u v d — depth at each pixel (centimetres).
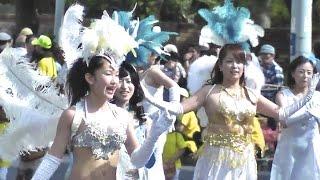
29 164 923
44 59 1145
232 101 728
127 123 582
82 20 632
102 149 568
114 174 575
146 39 704
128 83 694
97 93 573
